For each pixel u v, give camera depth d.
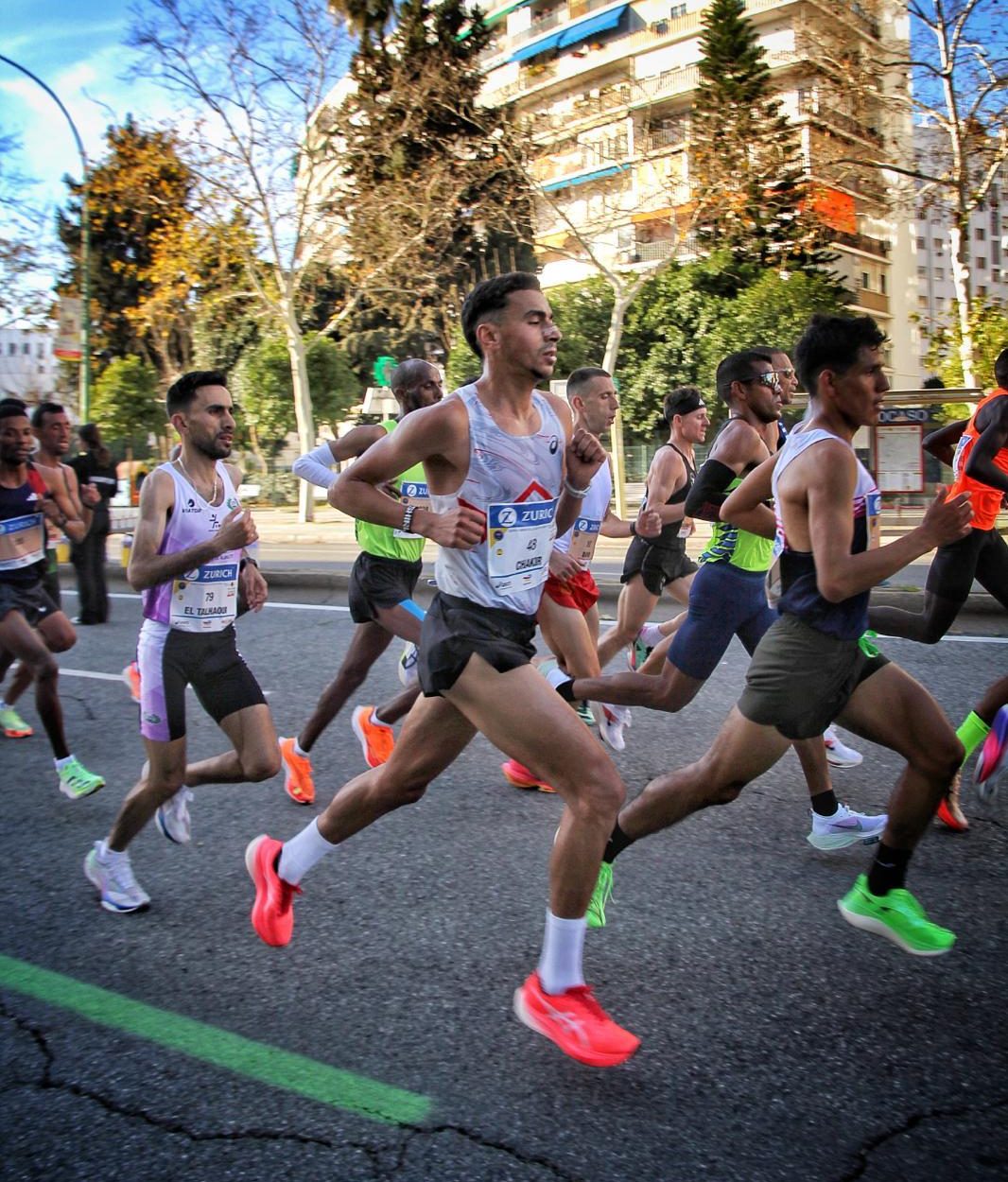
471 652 2.71
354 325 31.97
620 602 6.02
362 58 24.25
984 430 4.61
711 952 3.32
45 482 6.55
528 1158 2.37
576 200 29.83
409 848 4.29
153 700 3.64
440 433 2.73
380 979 3.23
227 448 3.75
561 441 2.92
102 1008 3.09
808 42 19.80
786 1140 2.40
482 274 28.91
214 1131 2.50
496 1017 2.99
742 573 4.25
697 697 6.50
